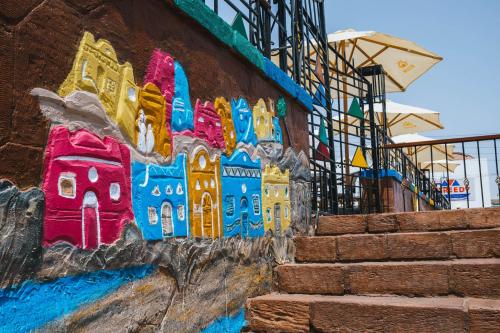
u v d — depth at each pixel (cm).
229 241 301
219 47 306
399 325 284
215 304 278
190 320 249
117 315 193
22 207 152
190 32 271
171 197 239
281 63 461
